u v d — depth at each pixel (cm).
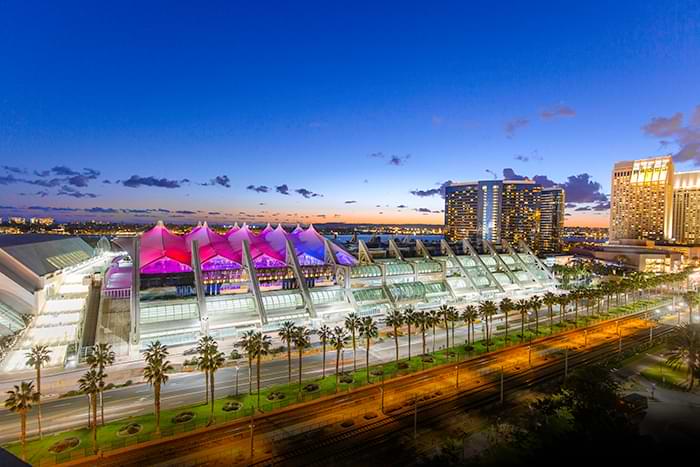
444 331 12000
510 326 12825
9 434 6050
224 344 10262
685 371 9044
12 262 11044
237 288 12631
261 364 9119
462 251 19512
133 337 9462
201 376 8381
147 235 14238
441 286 15838
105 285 12438
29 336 9662
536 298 12250
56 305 11819
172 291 11531
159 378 6169
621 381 8456
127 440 5944
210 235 15175
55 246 15312
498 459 5312
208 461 5544
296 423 6575
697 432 6400
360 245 16150
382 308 13638
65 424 6378
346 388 7888
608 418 5719
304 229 19012
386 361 9412
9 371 8119
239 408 7000
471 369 9075
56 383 7762
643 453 5319
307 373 8644
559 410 6644
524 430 6162
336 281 14062
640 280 16612
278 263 14275
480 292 16550
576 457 5178
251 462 5538
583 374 6981
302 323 11819
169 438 6009
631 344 11062
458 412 7019
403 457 5697
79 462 5412
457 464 5288
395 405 7244
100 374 5931
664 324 13412
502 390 7331
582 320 13750
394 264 15362
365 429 6419
